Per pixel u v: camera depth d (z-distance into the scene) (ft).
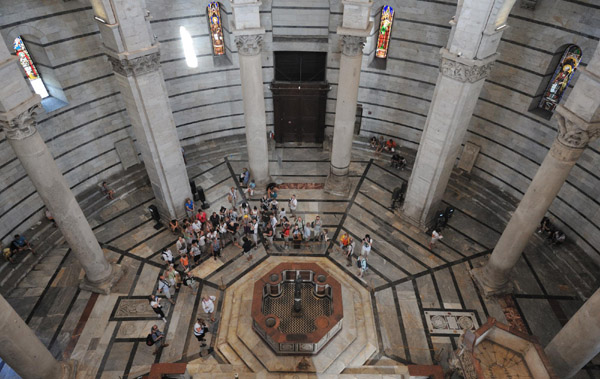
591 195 57.67
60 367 47.83
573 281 58.90
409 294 57.72
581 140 41.34
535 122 62.03
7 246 60.59
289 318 53.93
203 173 77.30
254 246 63.77
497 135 67.67
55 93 62.80
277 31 73.51
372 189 74.28
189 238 62.03
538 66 58.54
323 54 76.07
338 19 70.69
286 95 79.10
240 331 52.29
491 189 71.20
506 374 43.60
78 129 65.41
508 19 58.70
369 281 59.21
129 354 50.96
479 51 48.62
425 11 65.41
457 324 54.39
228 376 48.85
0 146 56.44
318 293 55.72
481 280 58.18
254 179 72.49
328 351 50.49
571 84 57.41
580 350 41.16
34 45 57.72
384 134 82.02
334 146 68.85
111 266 58.75
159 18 66.08
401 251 63.62
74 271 59.98
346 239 62.03
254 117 64.59
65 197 46.91
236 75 76.33
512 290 57.77
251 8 54.60
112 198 70.74
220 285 58.44
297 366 48.80
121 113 69.51
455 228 67.05
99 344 51.80
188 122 78.59
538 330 53.88
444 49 51.52
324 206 70.79
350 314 54.49
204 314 55.11
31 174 43.42
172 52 70.03
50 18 56.44
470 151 72.18
